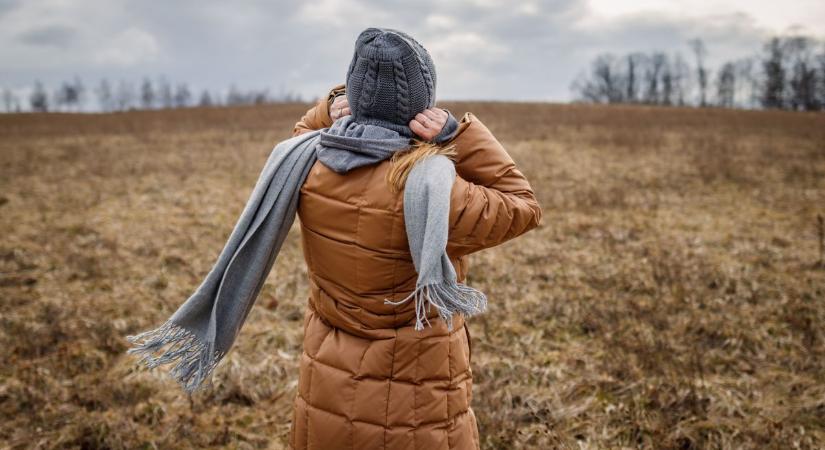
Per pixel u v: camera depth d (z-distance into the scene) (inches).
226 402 128.8
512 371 140.2
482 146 57.9
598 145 621.0
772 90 2544.3
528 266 221.5
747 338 154.0
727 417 118.9
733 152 555.5
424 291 54.8
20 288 197.3
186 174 447.5
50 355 147.3
